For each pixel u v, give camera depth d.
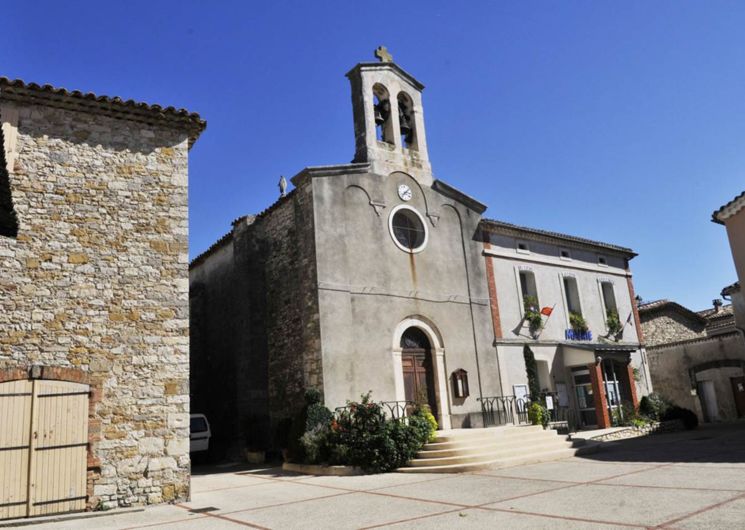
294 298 15.95
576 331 20.94
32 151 9.93
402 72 18.69
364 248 15.96
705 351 23.72
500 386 17.75
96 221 10.16
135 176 10.71
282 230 16.89
